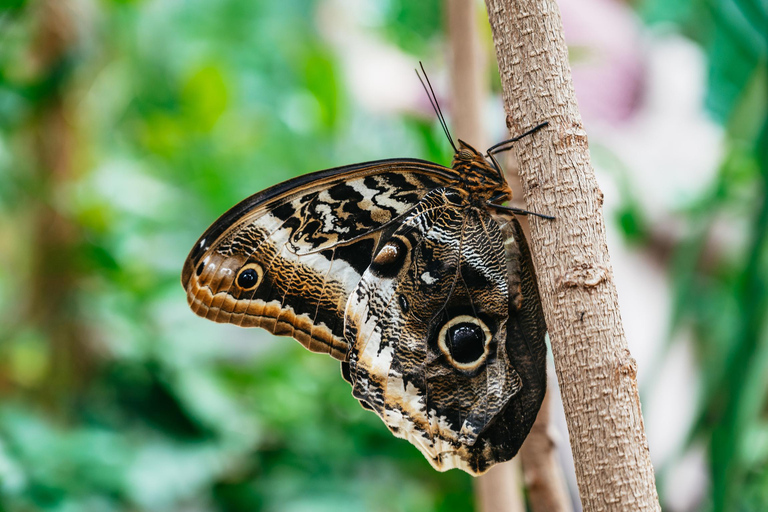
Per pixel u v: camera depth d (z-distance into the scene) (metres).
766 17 0.65
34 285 0.83
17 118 0.82
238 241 0.53
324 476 0.81
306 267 0.53
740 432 0.60
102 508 0.68
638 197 0.74
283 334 0.53
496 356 0.52
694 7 0.73
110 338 0.84
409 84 0.74
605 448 0.46
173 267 0.96
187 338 0.89
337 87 0.87
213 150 1.10
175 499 0.74
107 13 0.90
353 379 0.53
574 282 0.47
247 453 0.82
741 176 0.66
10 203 0.83
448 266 0.53
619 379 0.46
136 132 1.06
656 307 0.78
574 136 0.47
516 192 0.53
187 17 1.14
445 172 0.53
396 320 0.53
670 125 0.81
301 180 0.53
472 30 0.54
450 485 0.82
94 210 0.84
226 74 1.03
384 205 0.53
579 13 0.78
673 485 0.67
